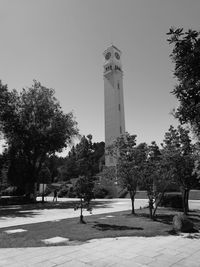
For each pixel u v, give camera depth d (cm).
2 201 3281
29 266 688
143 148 1795
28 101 3631
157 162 1669
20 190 4322
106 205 2725
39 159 4003
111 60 6500
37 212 2100
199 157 527
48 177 5247
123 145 1873
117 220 1479
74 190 1472
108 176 1905
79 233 1091
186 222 1137
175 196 2253
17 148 3672
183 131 1727
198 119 433
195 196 3441
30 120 3619
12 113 3497
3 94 3378
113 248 855
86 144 2519
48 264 701
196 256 768
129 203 3031
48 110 3644
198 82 417
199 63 408
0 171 3919
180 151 1711
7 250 839
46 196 5266
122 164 1783
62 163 8081
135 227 1234
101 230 1159
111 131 6116
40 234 1082
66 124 3694
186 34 411
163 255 778
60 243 927
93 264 698
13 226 1311
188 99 433
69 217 1681
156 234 1070
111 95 6303
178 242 936
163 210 2069
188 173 1700
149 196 1603
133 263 704
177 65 423
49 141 3538
